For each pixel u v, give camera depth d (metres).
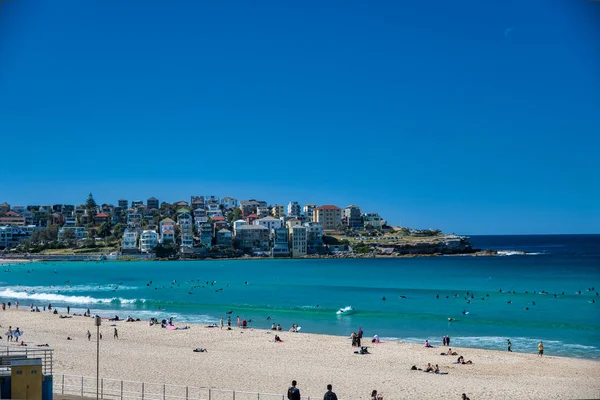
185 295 127.56
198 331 73.06
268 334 70.88
